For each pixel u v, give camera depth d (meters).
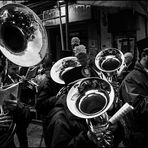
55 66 2.93
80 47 3.56
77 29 7.28
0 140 2.38
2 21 2.54
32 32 2.71
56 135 1.73
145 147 2.16
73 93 1.84
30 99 3.22
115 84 3.47
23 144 2.98
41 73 3.46
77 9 6.25
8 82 2.60
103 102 1.75
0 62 2.53
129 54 4.39
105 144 1.80
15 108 2.41
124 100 2.37
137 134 2.14
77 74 2.08
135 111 2.18
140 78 2.35
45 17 5.81
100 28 6.46
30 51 2.65
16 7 2.65
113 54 4.18
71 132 1.77
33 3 5.33
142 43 2.40
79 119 1.80
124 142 2.12
